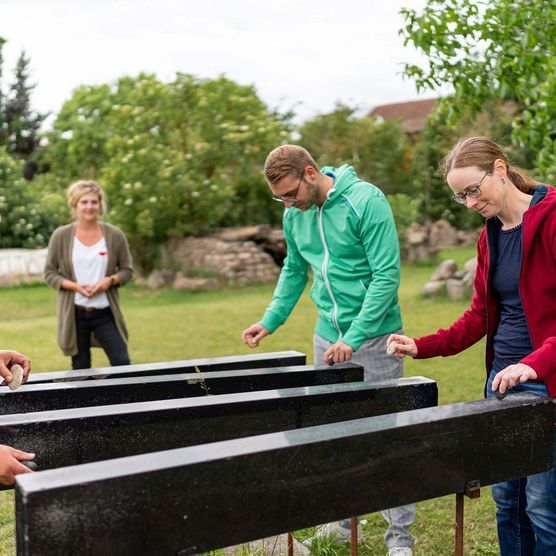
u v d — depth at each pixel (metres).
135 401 2.41
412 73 4.71
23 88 36.06
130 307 11.28
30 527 1.29
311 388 2.28
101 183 13.95
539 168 4.54
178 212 13.84
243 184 15.19
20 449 1.93
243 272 13.53
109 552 1.37
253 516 1.52
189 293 12.73
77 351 4.63
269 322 3.25
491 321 2.35
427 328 7.87
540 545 2.20
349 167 2.96
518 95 4.62
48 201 18.83
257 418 2.15
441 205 22.44
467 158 2.15
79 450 1.98
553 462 2.10
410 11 4.52
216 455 1.48
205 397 2.16
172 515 1.43
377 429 1.66
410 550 2.71
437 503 3.42
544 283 2.14
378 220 2.81
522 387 2.25
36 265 14.36
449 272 10.47
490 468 1.84
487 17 4.35
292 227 3.11
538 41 4.28
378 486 1.67
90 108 24.66
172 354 7.05
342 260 2.93
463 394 5.14
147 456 1.47
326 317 3.04
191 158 14.24
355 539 2.13
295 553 2.83
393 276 2.79
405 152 26.00
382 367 2.93
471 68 4.58
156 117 14.54
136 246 13.90
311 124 25.20
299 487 1.57
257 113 15.11
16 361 2.35
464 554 2.87
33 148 36.06
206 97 14.70
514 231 2.22
